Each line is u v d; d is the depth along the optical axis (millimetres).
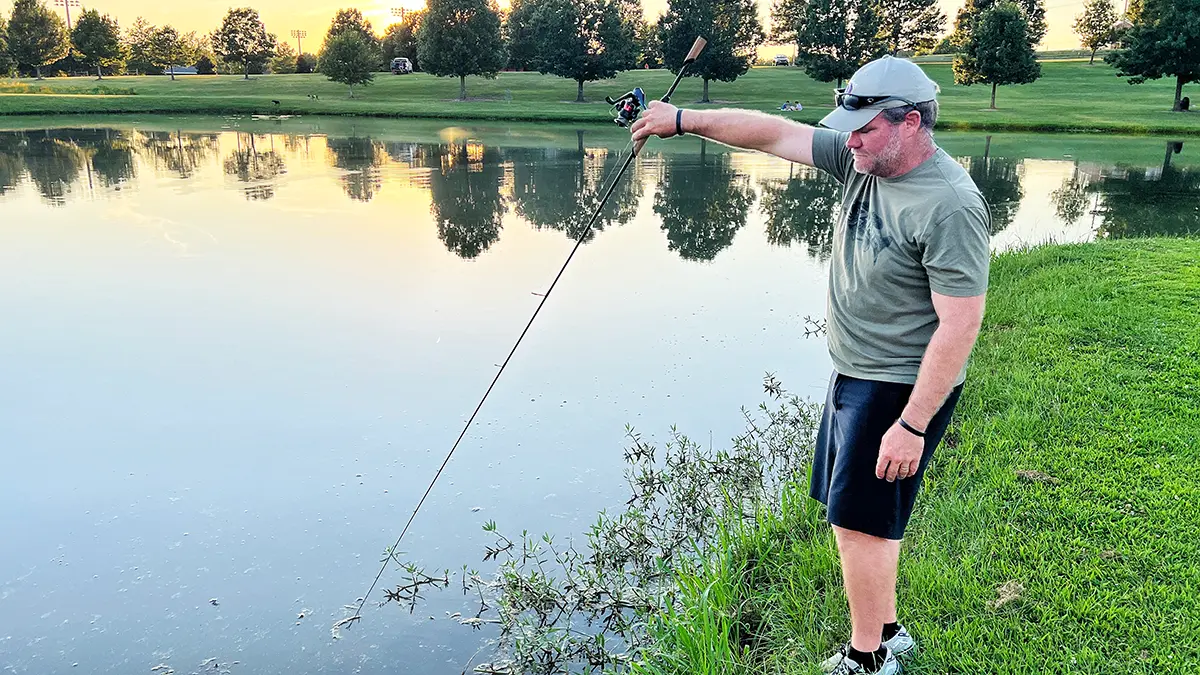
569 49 47625
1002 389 4621
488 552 3926
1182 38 34375
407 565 3883
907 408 2148
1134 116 33250
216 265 9164
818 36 47250
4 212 12414
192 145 23953
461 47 48625
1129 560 3039
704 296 7977
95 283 8406
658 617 3234
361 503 4395
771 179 17141
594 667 3152
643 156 21688
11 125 31500
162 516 4312
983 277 2037
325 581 3797
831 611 2957
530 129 31766
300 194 14523
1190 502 3369
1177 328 5402
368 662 3299
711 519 3992
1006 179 17125
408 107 41750
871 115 2018
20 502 4434
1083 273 6977
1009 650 2646
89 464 4801
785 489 3840
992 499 3496
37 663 3324
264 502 4414
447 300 7906
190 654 3373
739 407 5367
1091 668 2553
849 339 2264
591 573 3695
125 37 86750
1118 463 3723
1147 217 12570
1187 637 2643
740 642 3055
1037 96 43188
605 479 4539
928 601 2906
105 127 30922
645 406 5430
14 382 5918
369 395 5691
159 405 5555
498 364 6219
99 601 3691
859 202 2230
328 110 39969
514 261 9523
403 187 15664
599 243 10641
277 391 5770
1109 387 4531
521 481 4547
